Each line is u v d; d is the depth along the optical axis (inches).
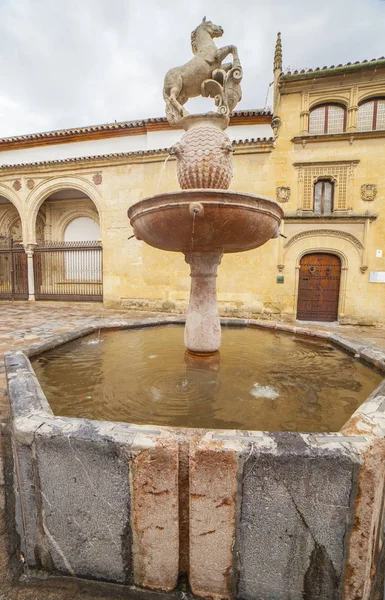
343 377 118.7
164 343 171.9
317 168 403.9
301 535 54.0
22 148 550.0
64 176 501.4
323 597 55.7
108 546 59.9
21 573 64.1
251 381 113.4
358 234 398.9
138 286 479.8
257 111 442.9
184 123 128.6
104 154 495.8
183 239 109.3
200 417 84.8
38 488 61.5
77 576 62.7
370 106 399.9
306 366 131.5
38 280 599.5
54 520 61.7
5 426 105.3
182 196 91.1
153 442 55.2
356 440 55.2
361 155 394.3
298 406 93.0
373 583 60.6
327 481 51.8
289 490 52.8
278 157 412.8
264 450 52.7
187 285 461.1
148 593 59.8
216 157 117.3
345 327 396.2
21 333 273.3
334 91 397.4
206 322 133.0
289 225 414.6
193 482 54.3
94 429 59.7
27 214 529.7
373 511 52.8
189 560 58.1
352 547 53.4
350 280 406.3
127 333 197.0
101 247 509.4
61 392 103.1
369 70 379.6
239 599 58.1
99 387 107.6
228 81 137.9
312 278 426.6
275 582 56.1
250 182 421.1
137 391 103.7
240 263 432.1
